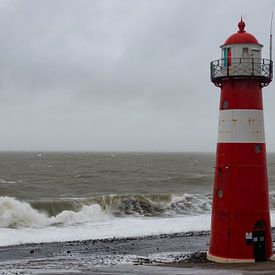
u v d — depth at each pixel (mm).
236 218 17453
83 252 23750
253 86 17516
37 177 70250
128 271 16547
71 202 35812
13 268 18984
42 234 28078
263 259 17797
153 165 115750
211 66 18156
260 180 17641
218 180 18047
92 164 117062
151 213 37812
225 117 17734
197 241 26891
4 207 31766
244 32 17828
